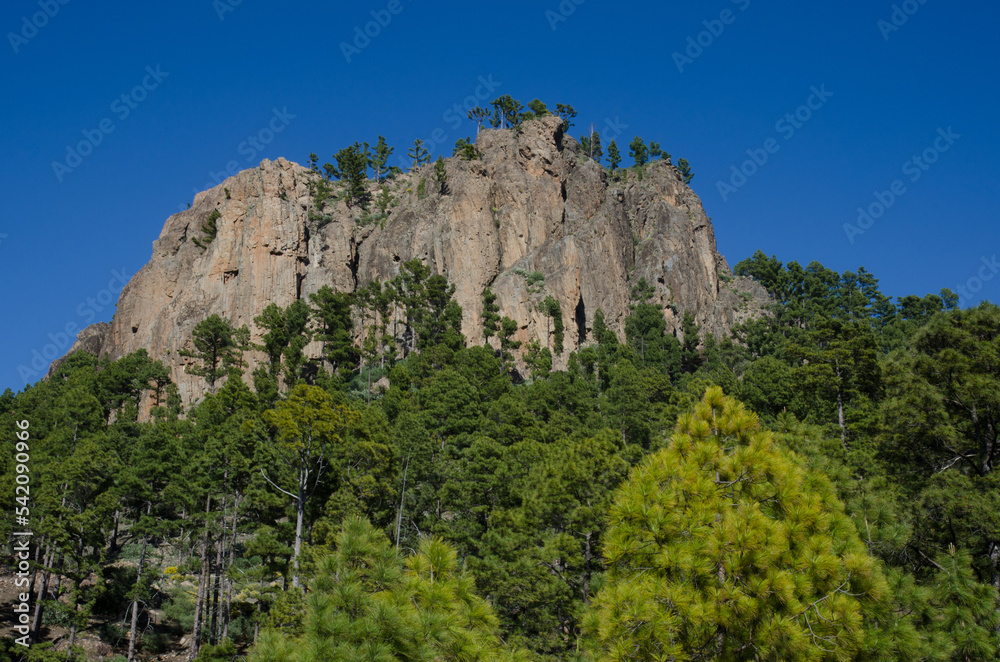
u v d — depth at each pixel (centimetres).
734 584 1347
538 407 8712
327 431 4872
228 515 5338
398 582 1323
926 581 1820
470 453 4997
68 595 5209
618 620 1316
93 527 4828
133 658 4734
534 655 3019
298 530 4566
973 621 1641
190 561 5797
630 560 1452
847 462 2866
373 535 1375
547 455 4809
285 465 5069
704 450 1521
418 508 4959
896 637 1376
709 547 1348
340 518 4466
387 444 5319
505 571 3409
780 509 1483
